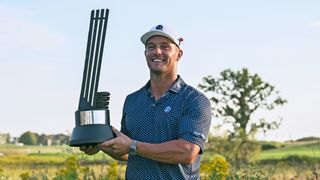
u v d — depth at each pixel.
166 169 5.36
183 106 5.37
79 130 5.04
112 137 5.08
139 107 5.49
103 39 5.03
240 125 53.59
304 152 53.94
